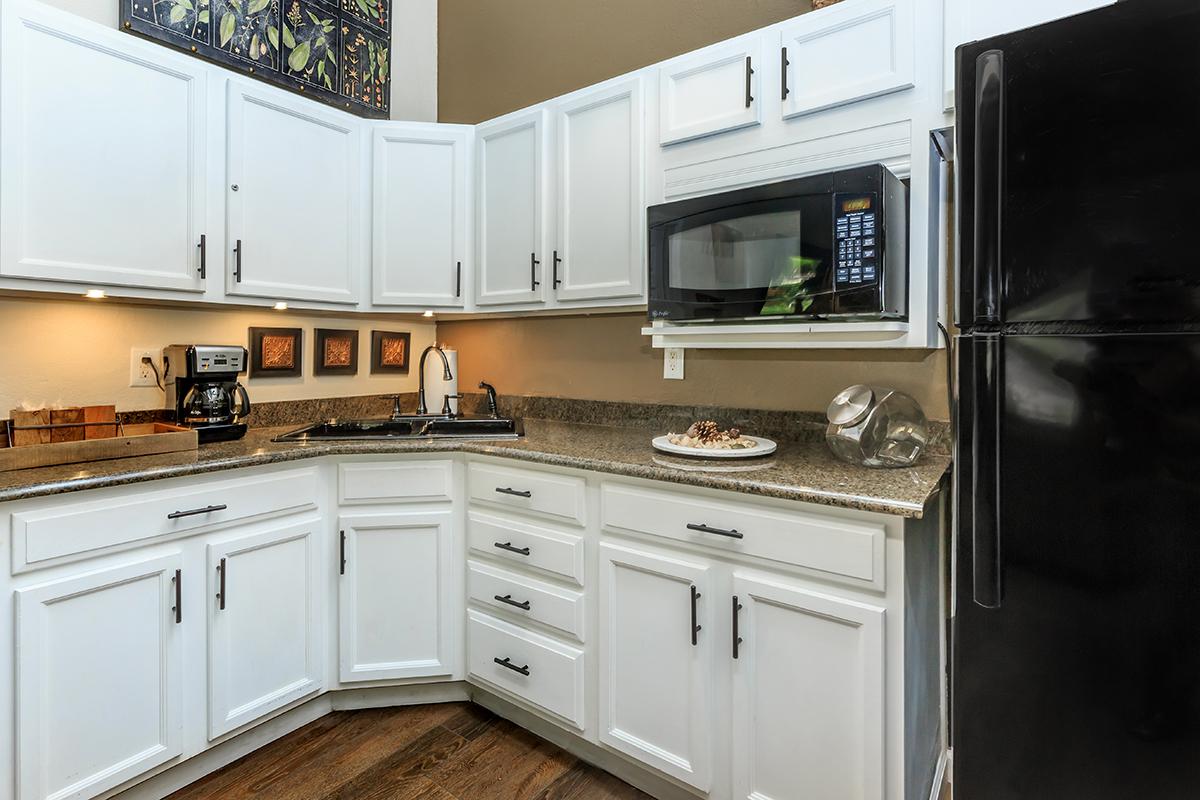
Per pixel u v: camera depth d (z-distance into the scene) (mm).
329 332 2361
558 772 1583
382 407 2549
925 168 1345
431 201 2172
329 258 2029
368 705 1876
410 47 2652
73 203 1480
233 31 2053
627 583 1473
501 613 1744
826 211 1342
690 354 2021
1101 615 838
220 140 1753
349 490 1784
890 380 1662
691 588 1355
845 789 1168
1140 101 783
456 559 1839
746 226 1470
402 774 1569
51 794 1268
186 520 1469
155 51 1616
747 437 1684
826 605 1174
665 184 1729
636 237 1785
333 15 2357
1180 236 767
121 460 1497
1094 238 815
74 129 1479
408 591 1819
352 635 1797
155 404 1895
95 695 1330
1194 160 755
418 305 2174
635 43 2141
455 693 1922
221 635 1540
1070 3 1187
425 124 2158
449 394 2447
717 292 1521
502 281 2121
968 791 939
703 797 1369
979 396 894
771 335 1520
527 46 2428
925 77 1332
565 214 1945
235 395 1943
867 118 1408
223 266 1764
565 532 1593
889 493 1140
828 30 1453
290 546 1695
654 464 1445
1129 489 814
